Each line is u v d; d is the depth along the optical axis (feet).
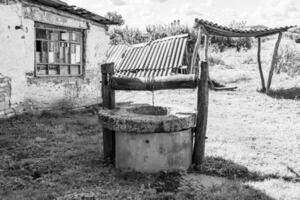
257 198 14.38
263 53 94.02
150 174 16.90
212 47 103.71
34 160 18.74
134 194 14.30
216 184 15.85
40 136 24.44
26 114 30.73
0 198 13.69
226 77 65.26
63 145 22.22
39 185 15.20
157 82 18.33
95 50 41.01
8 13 28.60
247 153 21.44
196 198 14.11
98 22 41.42
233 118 34.04
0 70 28.04
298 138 26.27
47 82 33.50
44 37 33.71
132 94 50.85
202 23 41.83
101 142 23.26
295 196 14.65
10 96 29.17
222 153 21.21
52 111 33.71
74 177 16.26
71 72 37.52
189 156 18.37
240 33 48.49
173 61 47.37
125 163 17.53
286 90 52.01
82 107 38.81
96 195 13.94
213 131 27.91
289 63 70.64
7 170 17.22
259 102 43.42
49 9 32.83
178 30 93.35
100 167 17.95
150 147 16.93
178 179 16.39
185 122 17.17
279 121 32.73
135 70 49.93
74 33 37.78
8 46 28.78
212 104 41.86
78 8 33.94
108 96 19.40
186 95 49.24
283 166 19.21
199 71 18.12
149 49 52.80
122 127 16.98
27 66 30.99
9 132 24.84
